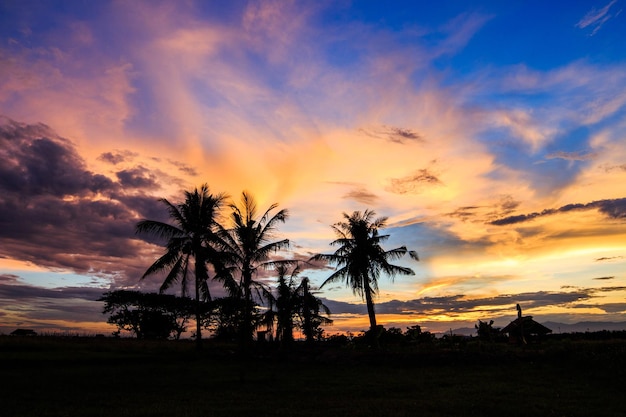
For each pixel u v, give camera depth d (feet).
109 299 157.79
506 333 122.21
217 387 48.80
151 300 156.97
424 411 34.94
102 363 70.79
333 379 56.49
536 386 48.49
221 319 147.95
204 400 39.81
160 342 107.86
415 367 70.33
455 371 63.87
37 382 48.60
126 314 158.71
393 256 108.88
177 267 97.19
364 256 105.60
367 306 104.73
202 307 151.74
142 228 94.79
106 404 36.86
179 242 96.43
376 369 68.64
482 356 73.15
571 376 55.98
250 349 88.48
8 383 47.52
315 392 45.75
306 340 113.50
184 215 98.48
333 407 36.81
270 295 90.94
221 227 92.84
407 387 49.03
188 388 47.50
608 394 42.63
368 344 102.27
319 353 83.41
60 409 34.40
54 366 65.10
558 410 35.19
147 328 157.38
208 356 83.66
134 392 43.80
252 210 92.12
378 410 35.24
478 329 111.24
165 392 44.29
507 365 68.54
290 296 111.34
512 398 40.75
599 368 59.21
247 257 88.84
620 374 53.26
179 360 78.38
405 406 37.11
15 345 83.97
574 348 70.64
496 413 34.30
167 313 160.56
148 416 32.30
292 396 42.98
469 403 38.40
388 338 108.68
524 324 117.19
